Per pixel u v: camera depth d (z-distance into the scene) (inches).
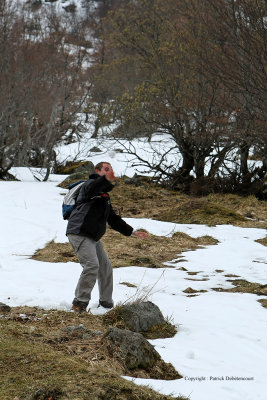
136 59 1038.4
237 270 365.7
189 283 324.2
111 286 258.5
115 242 447.5
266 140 657.0
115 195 693.3
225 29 649.6
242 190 719.1
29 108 890.7
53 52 1192.2
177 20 824.9
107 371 157.8
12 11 1178.0
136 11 967.6
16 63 982.4
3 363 159.3
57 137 908.0
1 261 364.2
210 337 223.5
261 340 223.1
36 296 273.7
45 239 445.4
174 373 178.4
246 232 511.2
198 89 805.9
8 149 872.3
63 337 193.2
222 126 739.4
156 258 399.2
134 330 225.0
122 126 892.6
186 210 587.5
